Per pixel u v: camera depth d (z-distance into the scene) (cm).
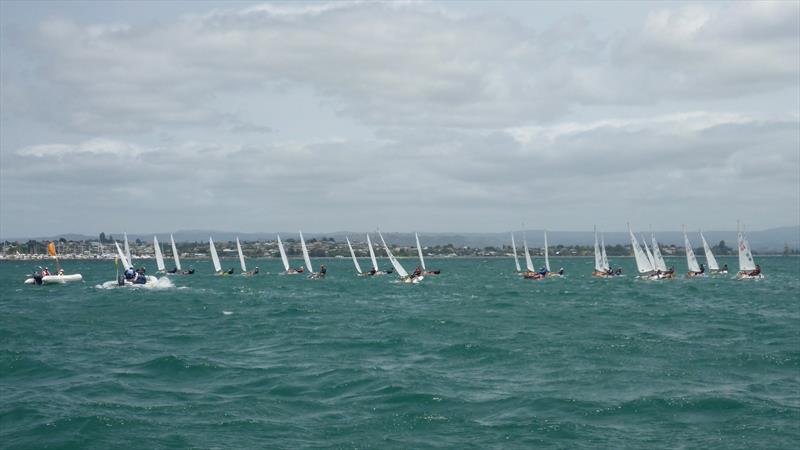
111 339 4750
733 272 17650
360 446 2373
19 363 3719
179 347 4378
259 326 5478
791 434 2492
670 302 8112
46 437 2445
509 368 3609
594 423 2622
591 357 3906
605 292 9956
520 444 2395
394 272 17588
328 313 6594
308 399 2959
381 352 4144
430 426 2588
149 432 2500
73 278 11950
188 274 16650
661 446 2373
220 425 2588
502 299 8581
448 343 4475
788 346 4331
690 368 3581
